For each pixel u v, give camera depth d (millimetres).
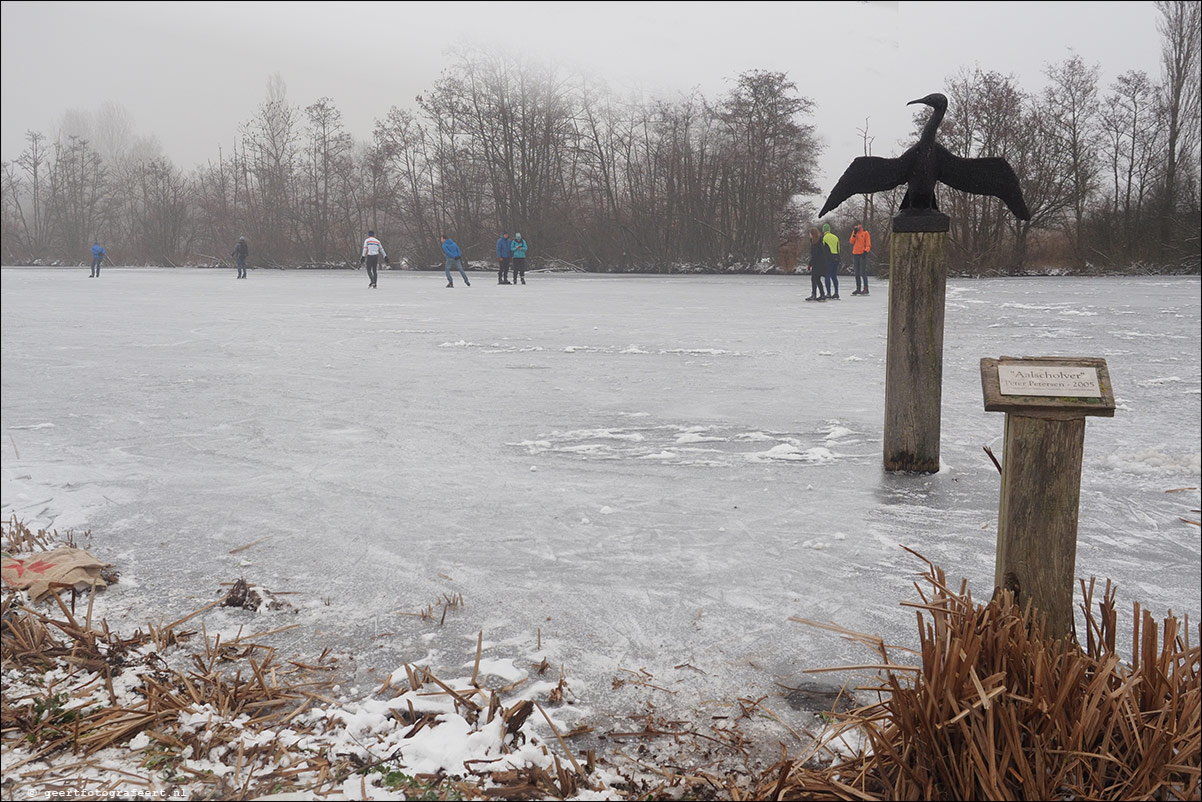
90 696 3125
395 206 57750
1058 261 40625
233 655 3455
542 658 3410
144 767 2723
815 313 19344
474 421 7867
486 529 4953
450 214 57281
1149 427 7438
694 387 9516
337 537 4840
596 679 3246
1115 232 39656
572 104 53719
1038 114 39375
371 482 5934
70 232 68938
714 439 7113
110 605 3951
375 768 2678
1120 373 10344
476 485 5852
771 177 50500
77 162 69688
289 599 4004
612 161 53531
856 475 6016
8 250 68188
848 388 9414
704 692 3154
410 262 57469
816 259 23391
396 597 4020
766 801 2516
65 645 3492
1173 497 5492
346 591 4090
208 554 4598
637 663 3369
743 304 22547
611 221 53156
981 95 39531
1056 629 2951
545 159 54719
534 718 2975
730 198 52062
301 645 3545
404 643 3551
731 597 3977
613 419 7910
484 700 3064
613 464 6367
